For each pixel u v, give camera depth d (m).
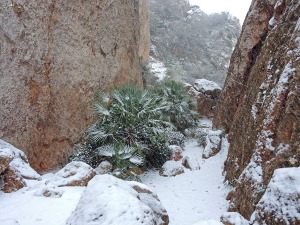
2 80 5.82
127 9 10.11
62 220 3.61
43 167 6.78
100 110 7.54
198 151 8.90
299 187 2.69
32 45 6.37
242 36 9.41
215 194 5.90
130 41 10.26
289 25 5.49
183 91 11.02
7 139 5.92
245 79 9.12
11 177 4.55
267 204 2.83
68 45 7.36
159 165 7.81
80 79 7.74
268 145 4.50
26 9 6.21
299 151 3.83
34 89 6.48
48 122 6.88
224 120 9.62
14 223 3.20
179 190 6.27
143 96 7.80
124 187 3.32
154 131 7.55
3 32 5.79
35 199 4.18
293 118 4.07
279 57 5.29
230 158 6.53
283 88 4.53
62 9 7.14
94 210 2.72
